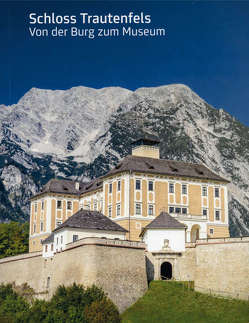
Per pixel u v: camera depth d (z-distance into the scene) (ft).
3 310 296.71
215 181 437.99
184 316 269.03
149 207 406.00
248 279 276.62
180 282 309.83
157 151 451.12
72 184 512.22
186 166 442.50
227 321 256.73
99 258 293.43
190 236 395.34
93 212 342.85
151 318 273.75
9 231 524.52
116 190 414.82
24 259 382.83
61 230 332.39
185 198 421.59
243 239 284.82
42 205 495.82
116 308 273.54
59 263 326.24
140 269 306.14
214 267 295.28
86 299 268.41
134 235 394.93
